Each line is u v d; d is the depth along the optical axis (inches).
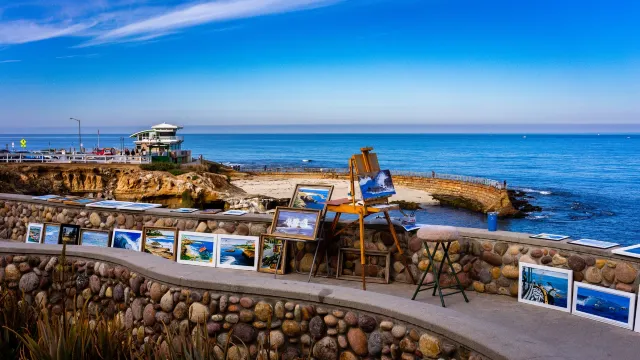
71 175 1546.5
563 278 236.5
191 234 324.8
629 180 3011.8
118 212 353.1
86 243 351.9
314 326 177.0
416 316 155.6
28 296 227.1
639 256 211.3
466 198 1879.9
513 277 258.7
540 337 206.8
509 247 259.9
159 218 341.4
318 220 290.2
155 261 210.8
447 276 275.6
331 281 295.3
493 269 264.8
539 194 2290.8
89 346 154.3
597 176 3284.9
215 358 161.2
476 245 269.4
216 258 319.6
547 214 1731.1
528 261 252.4
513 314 234.1
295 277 302.4
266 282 187.9
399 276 291.6
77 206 366.9
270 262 311.6
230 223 327.3
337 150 7219.5
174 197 1563.7
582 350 193.9
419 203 1865.2
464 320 152.7
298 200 317.4
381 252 291.7
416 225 289.6
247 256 315.9
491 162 4712.1
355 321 170.9
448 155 5846.5
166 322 192.9
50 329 149.5
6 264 230.1
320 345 176.2
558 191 2399.1
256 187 2117.4
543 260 247.0
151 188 1550.2
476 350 136.6
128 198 1531.7
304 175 2588.6
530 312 236.8
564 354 128.0
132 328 204.7
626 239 1405.0
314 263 290.2
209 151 6904.5
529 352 129.2
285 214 302.8
